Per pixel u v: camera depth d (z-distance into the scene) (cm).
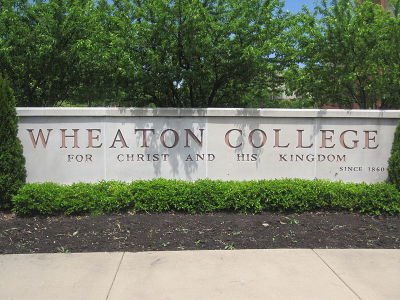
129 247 518
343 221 620
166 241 535
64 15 820
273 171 762
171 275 438
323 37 815
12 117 671
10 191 657
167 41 731
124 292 399
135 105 874
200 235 555
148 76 759
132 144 751
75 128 746
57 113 738
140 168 754
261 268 457
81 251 509
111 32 769
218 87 852
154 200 645
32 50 812
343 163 766
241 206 648
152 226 583
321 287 411
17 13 838
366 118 761
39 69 848
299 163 764
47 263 471
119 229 572
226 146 756
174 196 645
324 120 762
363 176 767
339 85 859
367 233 575
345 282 423
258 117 756
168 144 753
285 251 509
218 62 770
